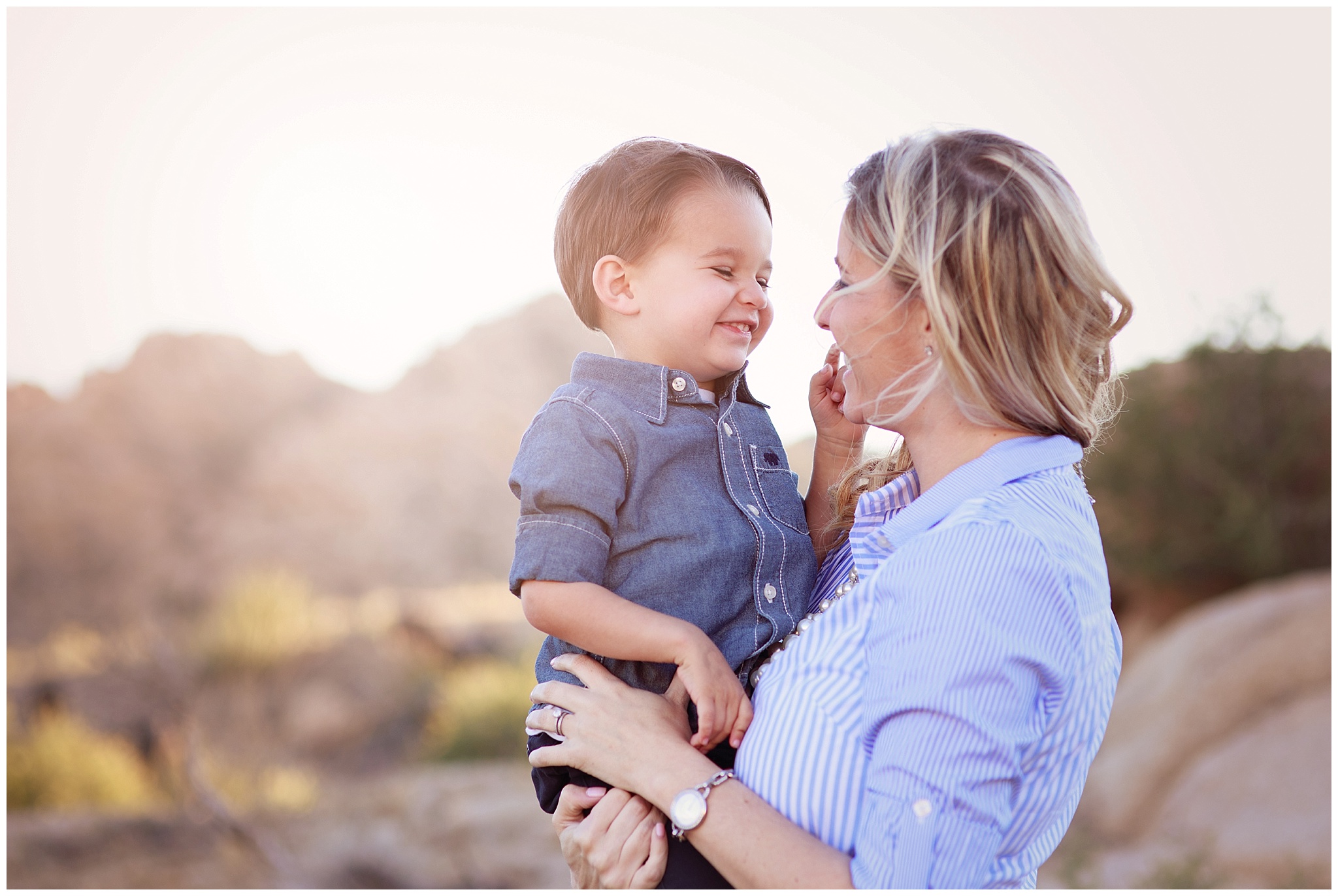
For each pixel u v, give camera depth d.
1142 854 7.34
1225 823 7.27
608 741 1.47
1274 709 8.27
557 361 29.39
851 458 1.87
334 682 15.06
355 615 18.39
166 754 12.02
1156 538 11.67
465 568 24.25
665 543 1.58
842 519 1.79
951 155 1.38
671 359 1.75
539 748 1.64
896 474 1.76
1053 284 1.33
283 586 17.38
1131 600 12.14
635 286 1.77
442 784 10.47
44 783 10.77
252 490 25.91
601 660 1.62
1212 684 8.61
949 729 1.14
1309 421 11.38
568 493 1.54
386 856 8.81
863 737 1.26
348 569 23.83
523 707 13.17
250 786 10.84
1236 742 8.05
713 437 1.70
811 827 1.29
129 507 25.30
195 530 25.28
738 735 1.43
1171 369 12.12
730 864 1.29
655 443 1.62
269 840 9.20
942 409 1.42
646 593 1.57
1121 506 11.89
